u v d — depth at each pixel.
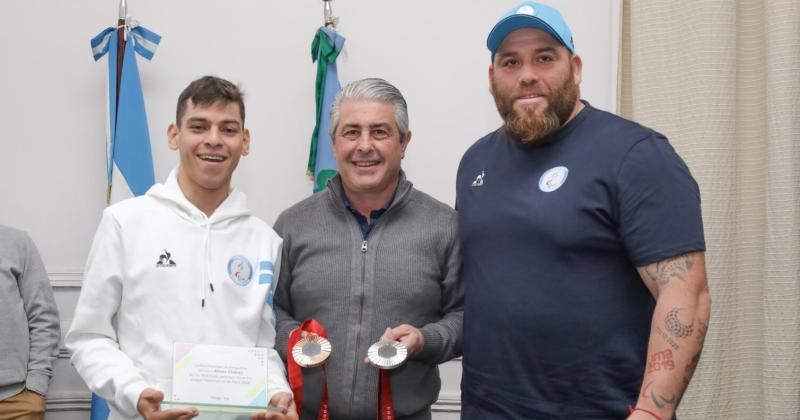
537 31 1.74
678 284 1.55
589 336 1.65
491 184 1.84
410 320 2.03
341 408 1.98
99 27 3.04
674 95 2.82
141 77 3.03
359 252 2.05
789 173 2.60
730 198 2.73
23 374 2.61
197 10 3.06
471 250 1.84
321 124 2.87
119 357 1.86
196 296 1.92
